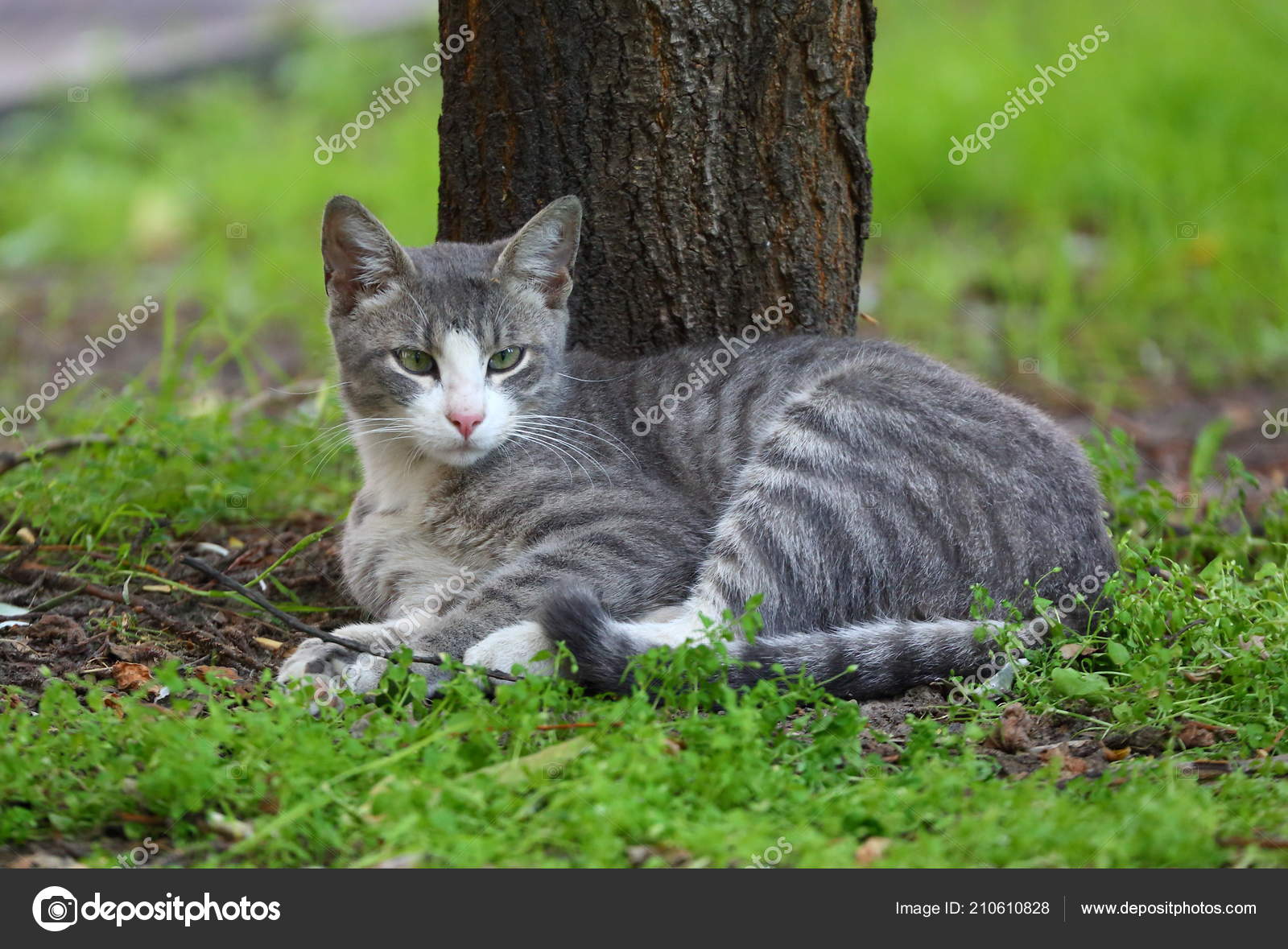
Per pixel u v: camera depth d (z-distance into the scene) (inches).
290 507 245.3
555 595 165.5
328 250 197.9
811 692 150.5
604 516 188.5
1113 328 349.1
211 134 523.2
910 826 127.0
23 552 213.3
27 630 188.7
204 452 242.4
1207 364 336.8
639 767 125.9
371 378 195.2
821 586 181.3
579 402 201.6
